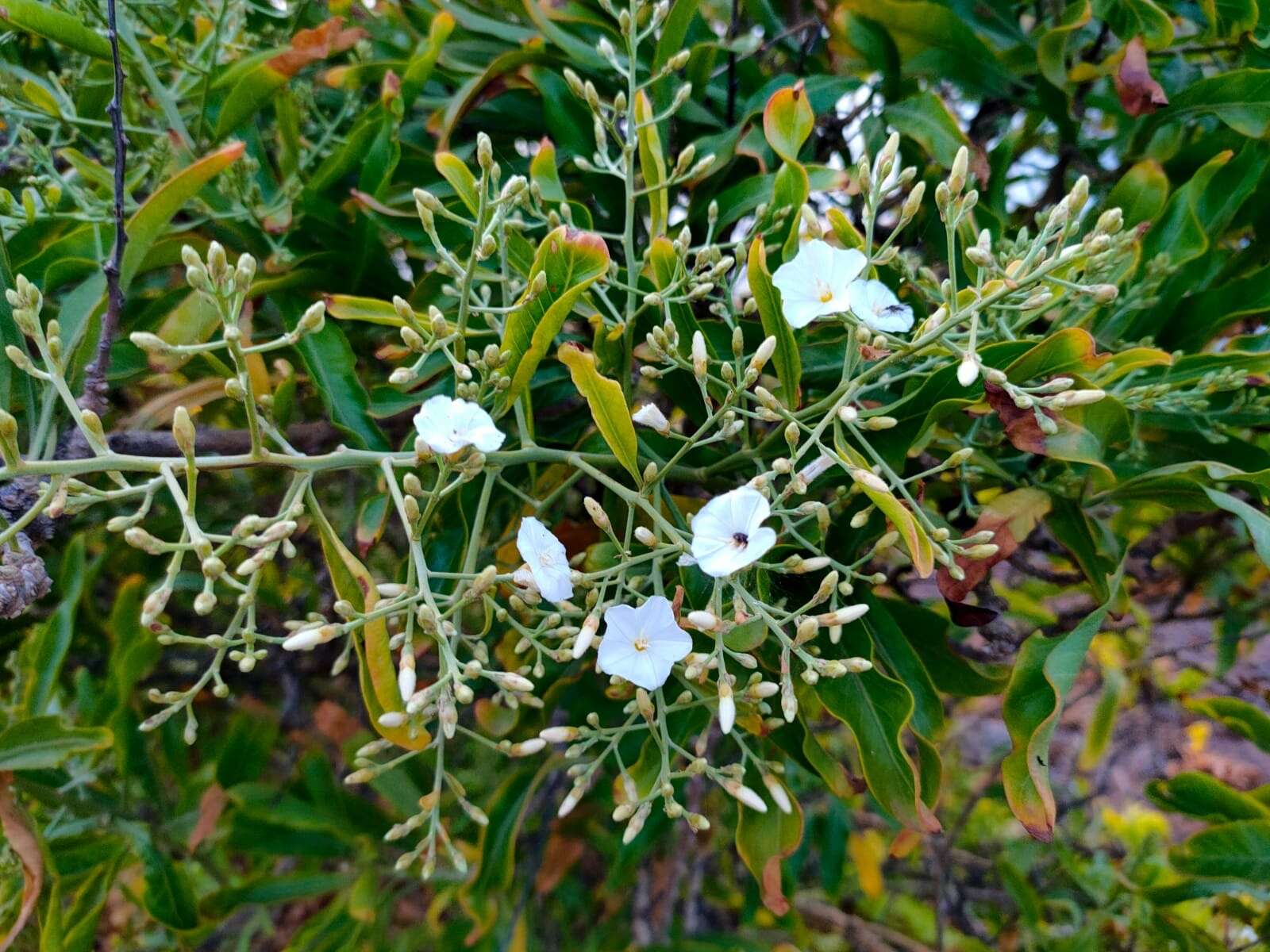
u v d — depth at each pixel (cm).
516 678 17
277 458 17
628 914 53
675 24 24
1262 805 28
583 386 17
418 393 23
